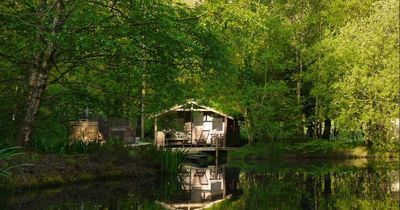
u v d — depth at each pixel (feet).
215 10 50.65
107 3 45.96
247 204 45.14
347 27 105.09
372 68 101.24
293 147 105.09
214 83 56.29
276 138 110.63
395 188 56.75
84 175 52.26
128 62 49.16
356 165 90.74
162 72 50.21
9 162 44.68
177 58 48.78
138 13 44.27
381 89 98.32
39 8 42.60
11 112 50.72
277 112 110.22
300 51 113.60
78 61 49.24
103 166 55.83
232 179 66.54
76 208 39.83
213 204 45.11
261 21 61.26
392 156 105.60
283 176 70.69
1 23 39.83
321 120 111.65
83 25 44.62
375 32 100.58
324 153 106.63
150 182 57.98
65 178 49.80
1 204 40.04
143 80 51.37
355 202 46.09
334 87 102.47
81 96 52.01
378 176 70.33
